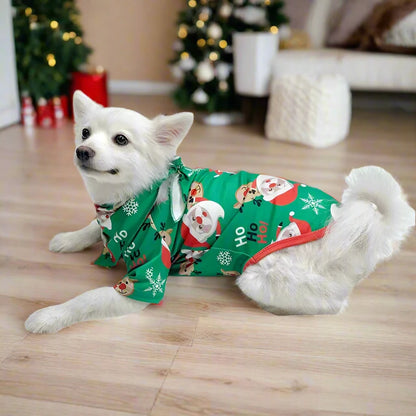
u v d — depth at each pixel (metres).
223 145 3.40
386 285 1.72
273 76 3.72
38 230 2.06
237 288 1.69
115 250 1.58
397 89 3.65
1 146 3.25
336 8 4.26
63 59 3.97
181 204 1.53
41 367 1.26
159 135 1.47
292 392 1.21
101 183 1.51
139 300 1.47
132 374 1.25
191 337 1.41
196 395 1.19
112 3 5.00
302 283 1.44
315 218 1.50
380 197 1.35
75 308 1.42
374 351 1.37
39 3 3.75
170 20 4.98
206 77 3.81
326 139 3.38
